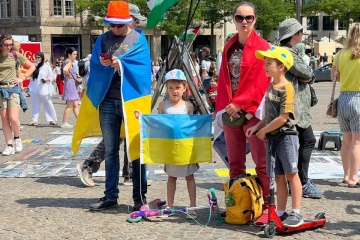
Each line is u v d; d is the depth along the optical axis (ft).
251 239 18.48
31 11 168.25
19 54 36.24
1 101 35.65
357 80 25.80
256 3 169.78
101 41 21.91
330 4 186.29
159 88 26.78
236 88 20.29
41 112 67.41
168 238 18.69
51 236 19.04
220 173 29.01
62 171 29.99
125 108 21.03
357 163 26.14
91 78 21.97
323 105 69.56
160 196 24.36
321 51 172.96
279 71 18.61
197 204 22.98
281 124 18.53
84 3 160.56
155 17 27.02
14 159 33.96
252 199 19.77
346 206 22.84
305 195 24.21
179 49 25.62
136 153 21.25
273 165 18.72
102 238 18.79
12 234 19.27
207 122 21.01
